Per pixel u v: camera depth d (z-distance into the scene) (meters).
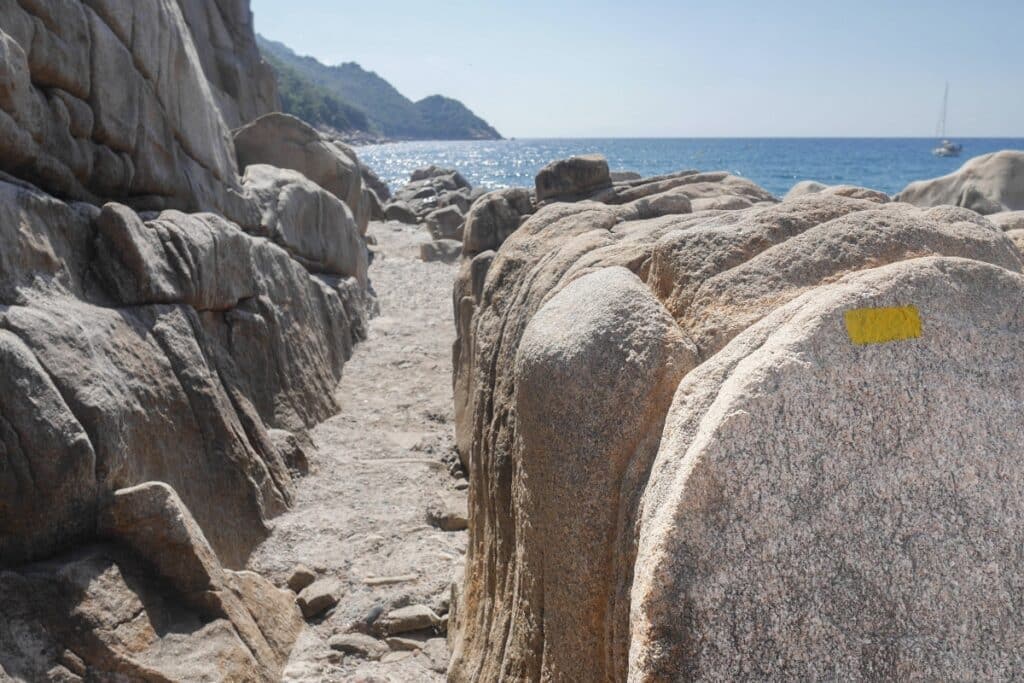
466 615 3.42
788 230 2.29
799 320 1.82
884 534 1.63
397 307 10.58
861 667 1.55
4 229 3.85
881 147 165.12
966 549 1.63
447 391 7.48
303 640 4.03
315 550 4.77
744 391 1.72
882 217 2.20
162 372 4.52
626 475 2.04
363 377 7.75
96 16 5.31
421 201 22.53
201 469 4.58
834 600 1.59
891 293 1.82
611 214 3.46
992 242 2.20
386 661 3.88
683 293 2.26
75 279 4.40
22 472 3.37
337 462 5.97
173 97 6.38
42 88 4.86
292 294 7.09
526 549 2.45
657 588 1.62
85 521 3.59
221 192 7.18
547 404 2.26
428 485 5.68
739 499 1.65
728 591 1.60
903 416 1.71
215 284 5.52
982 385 1.76
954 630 1.58
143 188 5.95
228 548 4.57
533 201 5.86
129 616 3.36
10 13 4.48
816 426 1.70
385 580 4.48
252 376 5.86
